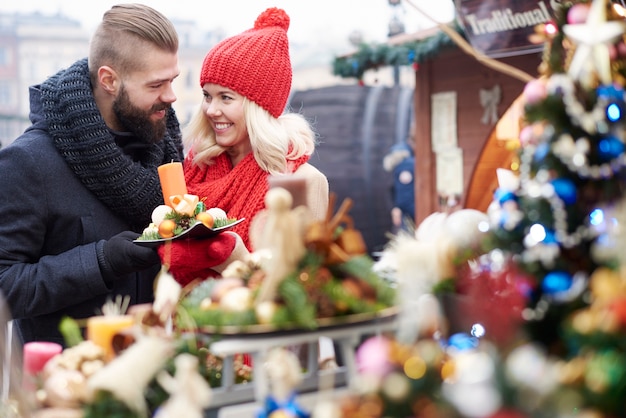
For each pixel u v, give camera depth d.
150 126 2.42
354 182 8.18
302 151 2.52
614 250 1.29
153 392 1.44
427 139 5.61
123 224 2.42
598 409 1.12
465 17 3.61
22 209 2.31
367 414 1.21
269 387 1.41
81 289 2.24
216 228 2.14
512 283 1.34
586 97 1.38
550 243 1.33
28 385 1.50
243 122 2.49
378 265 1.62
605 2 1.44
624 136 1.38
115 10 2.42
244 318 1.39
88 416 1.36
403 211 6.83
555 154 1.35
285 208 1.37
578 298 1.29
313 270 1.41
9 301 2.28
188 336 1.51
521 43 3.55
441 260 1.47
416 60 5.27
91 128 2.33
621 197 1.37
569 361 1.20
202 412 1.43
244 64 2.45
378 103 8.40
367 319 1.41
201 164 2.60
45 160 2.34
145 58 2.35
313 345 1.50
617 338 1.16
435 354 1.24
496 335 1.28
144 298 2.48
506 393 1.10
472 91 5.29
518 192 1.40
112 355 1.53
